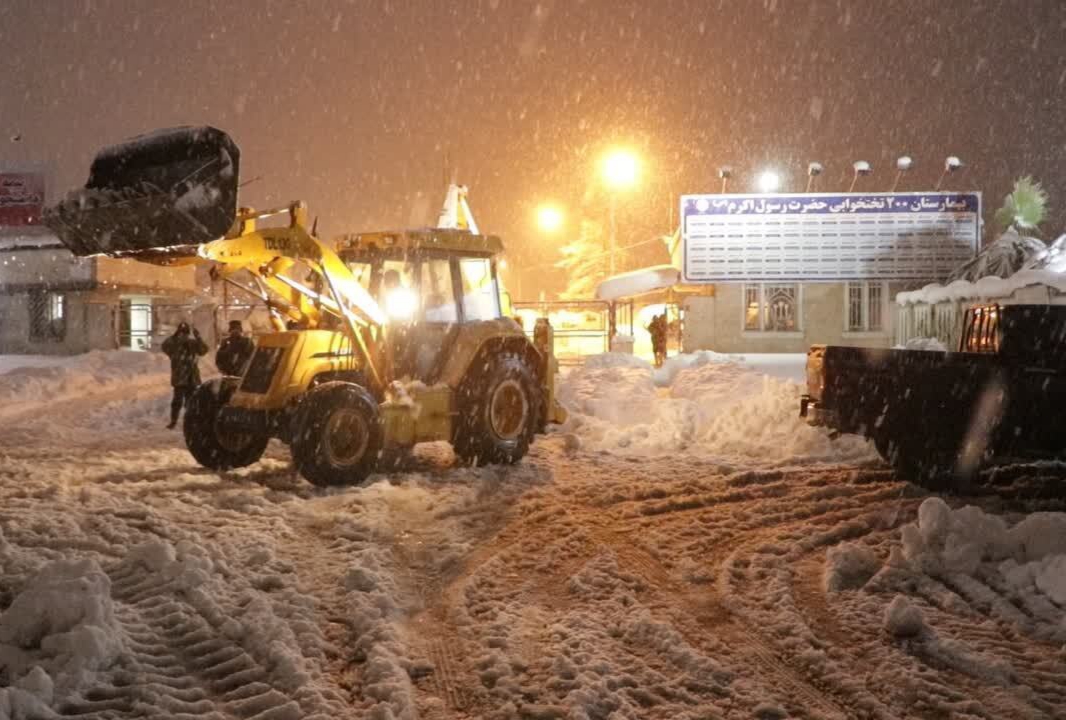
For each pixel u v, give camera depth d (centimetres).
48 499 849
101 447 1219
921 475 950
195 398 1026
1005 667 492
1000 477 1046
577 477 1032
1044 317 975
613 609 593
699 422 1348
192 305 3241
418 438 1002
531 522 823
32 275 3512
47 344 3531
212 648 511
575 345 3778
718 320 3128
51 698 434
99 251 895
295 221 949
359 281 1058
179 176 861
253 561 662
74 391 1975
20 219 4572
